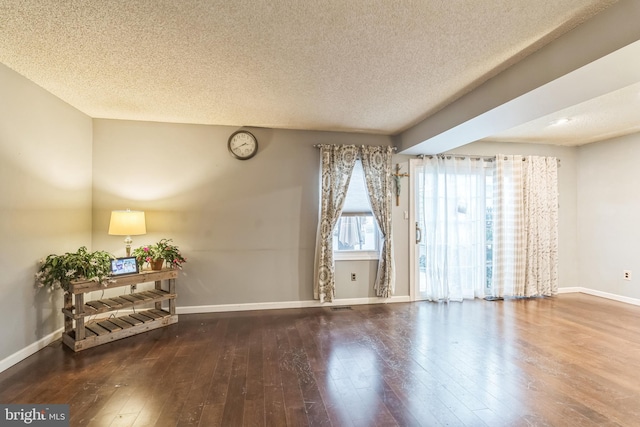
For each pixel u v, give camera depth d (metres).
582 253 5.10
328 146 4.23
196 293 4.00
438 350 2.88
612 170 4.68
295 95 3.08
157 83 2.82
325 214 4.19
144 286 3.90
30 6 1.78
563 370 2.51
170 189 3.95
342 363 2.62
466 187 4.66
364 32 2.05
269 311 4.06
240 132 4.09
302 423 1.87
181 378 2.38
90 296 3.64
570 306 4.27
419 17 1.89
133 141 3.85
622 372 2.48
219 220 4.06
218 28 2.00
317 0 1.74
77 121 3.46
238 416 1.93
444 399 2.12
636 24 1.69
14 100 2.60
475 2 1.76
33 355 2.76
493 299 4.61
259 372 2.47
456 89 2.94
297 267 4.25
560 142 4.94
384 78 2.72
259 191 4.16
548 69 2.20
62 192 3.21
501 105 2.62
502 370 2.51
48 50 2.27
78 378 2.37
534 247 4.78
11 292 2.57
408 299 4.55
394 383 2.31
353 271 4.41
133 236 3.86
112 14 1.86
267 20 1.92
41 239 2.92
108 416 1.93
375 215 4.35
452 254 4.59
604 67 1.97
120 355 2.77
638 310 4.09
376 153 4.38
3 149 2.50
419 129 3.93
